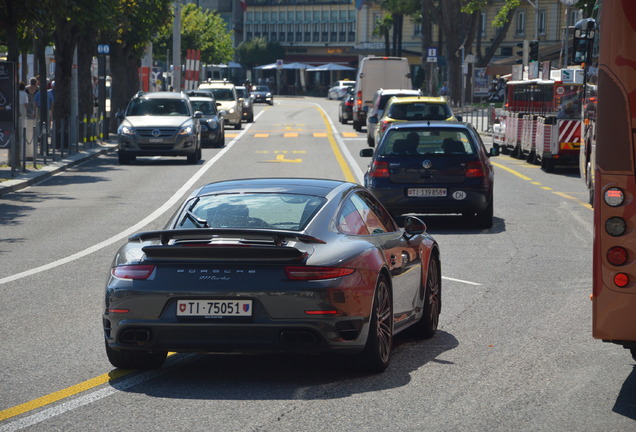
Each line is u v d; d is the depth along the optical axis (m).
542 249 26.61
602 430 11.09
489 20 186.62
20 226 30.97
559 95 51.75
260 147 69.56
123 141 55.34
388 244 14.45
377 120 56.28
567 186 44.28
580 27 26.80
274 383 13.20
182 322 12.72
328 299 12.61
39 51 61.22
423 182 30.17
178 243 13.10
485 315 18.06
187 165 54.97
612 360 14.51
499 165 55.47
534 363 14.34
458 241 28.20
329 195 14.10
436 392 12.72
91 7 55.62
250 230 12.72
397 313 14.58
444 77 152.75
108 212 34.41
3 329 16.72
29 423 11.34
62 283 21.31
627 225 12.05
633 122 12.05
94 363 14.34
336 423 11.33
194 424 11.28
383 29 190.88
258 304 12.61
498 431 11.05
